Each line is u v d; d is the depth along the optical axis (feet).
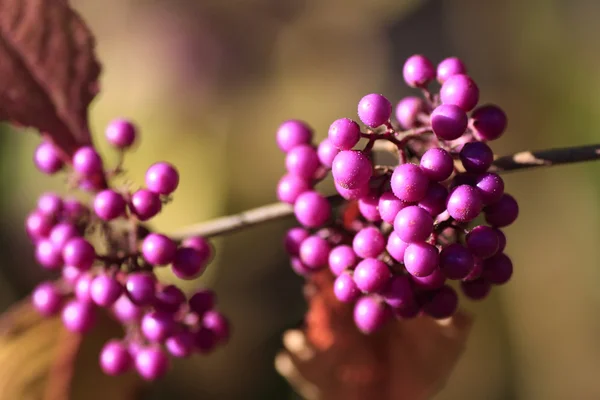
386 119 0.60
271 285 1.25
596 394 1.24
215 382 1.22
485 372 1.22
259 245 1.22
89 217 0.67
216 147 1.22
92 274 0.67
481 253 0.60
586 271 1.28
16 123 0.68
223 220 0.67
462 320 0.70
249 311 1.24
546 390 1.24
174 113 1.24
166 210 1.13
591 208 1.29
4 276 1.21
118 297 0.64
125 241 0.66
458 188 0.59
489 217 0.61
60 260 0.67
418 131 0.61
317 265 0.65
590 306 1.28
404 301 0.61
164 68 1.28
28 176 1.15
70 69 0.68
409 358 0.70
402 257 0.60
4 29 0.67
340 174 0.59
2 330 0.72
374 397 0.70
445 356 0.71
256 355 1.23
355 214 0.64
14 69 0.67
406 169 0.59
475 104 0.61
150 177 0.64
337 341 0.70
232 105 1.29
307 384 0.70
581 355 1.26
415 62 0.64
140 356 0.68
